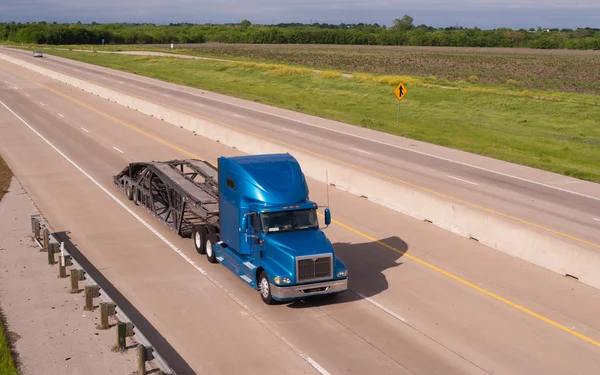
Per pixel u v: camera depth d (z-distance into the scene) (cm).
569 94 6400
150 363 1120
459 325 1317
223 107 5044
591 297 1477
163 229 1972
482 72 9569
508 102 5700
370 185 2359
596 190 2697
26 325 1261
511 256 1762
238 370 1112
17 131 3747
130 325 1159
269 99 5812
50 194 2364
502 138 4225
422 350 1202
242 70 8256
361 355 1177
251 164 1502
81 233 1914
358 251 1791
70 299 1403
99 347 1172
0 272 1564
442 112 5325
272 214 1416
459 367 1139
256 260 1441
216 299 1433
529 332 1289
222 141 3472
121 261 1678
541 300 1455
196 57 10456
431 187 2658
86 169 2800
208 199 1780
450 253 1780
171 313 1352
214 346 1202
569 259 1605
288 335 1256
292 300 1377
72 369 1086
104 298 1286
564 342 1248
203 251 1727
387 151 3478
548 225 2142
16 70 7544
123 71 7894
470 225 1912
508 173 2994
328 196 2284
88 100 5144
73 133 3719
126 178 2319
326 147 3534
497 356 1184
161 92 5891
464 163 3206
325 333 1269
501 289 1519
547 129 4622
